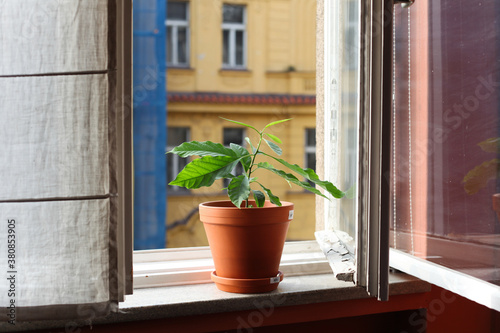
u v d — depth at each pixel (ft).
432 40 2.96
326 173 3.64
